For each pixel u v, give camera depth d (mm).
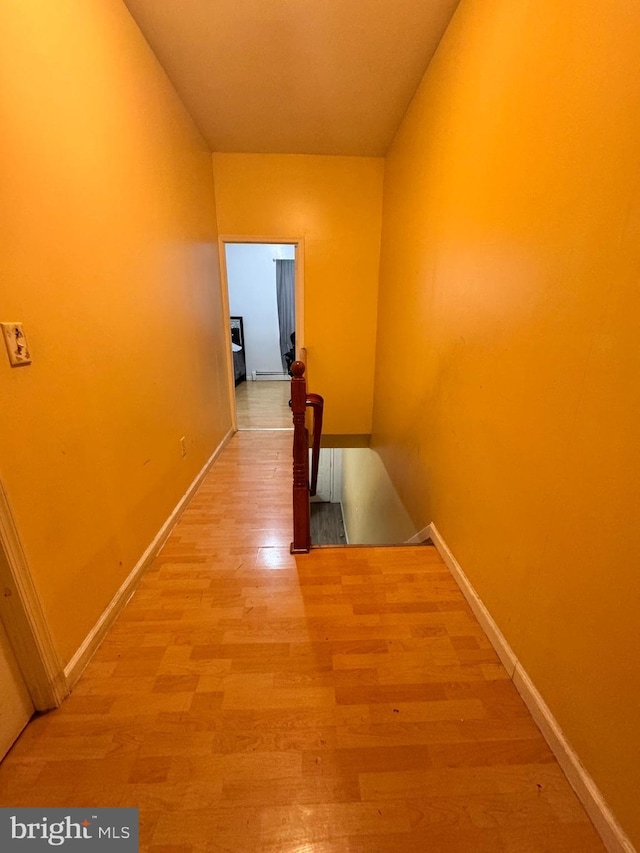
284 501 2340
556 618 944
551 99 921
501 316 1195
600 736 806
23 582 958
